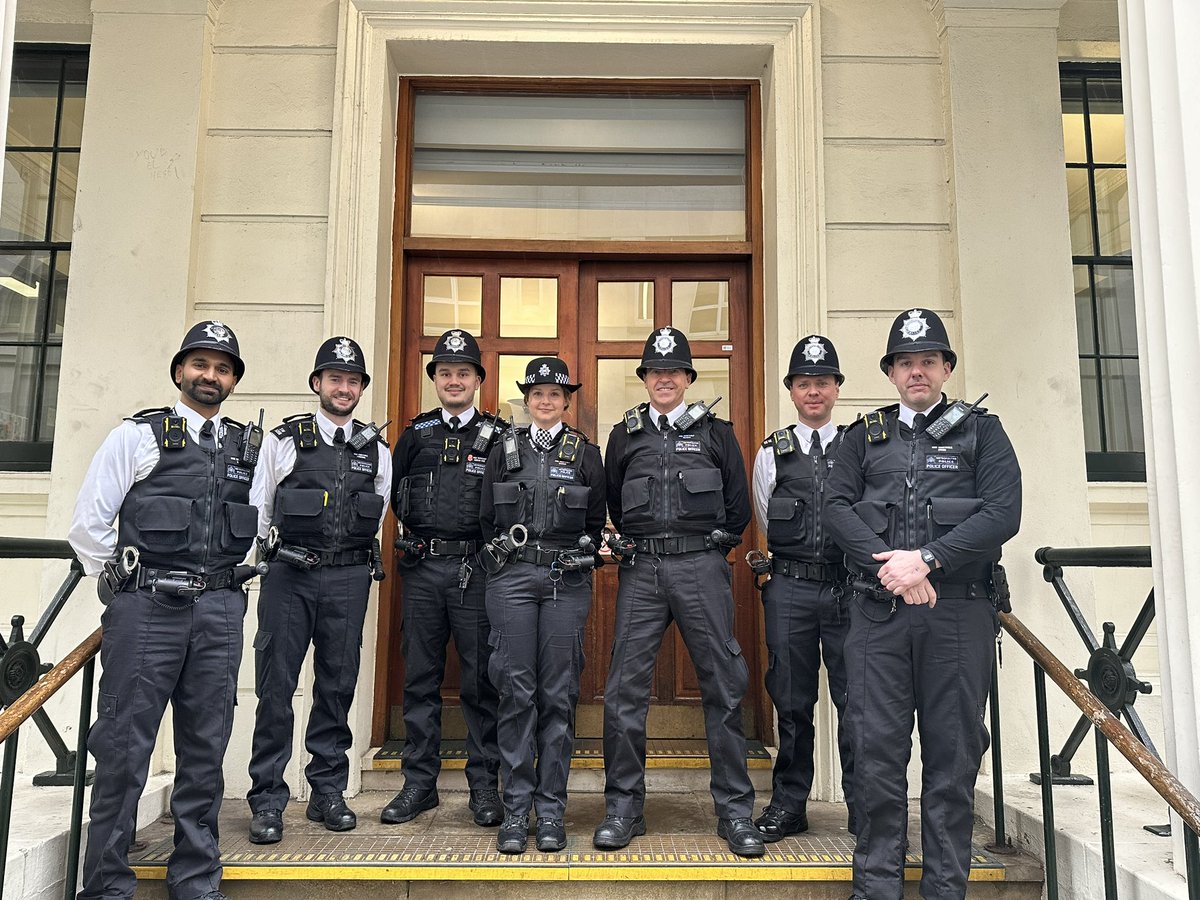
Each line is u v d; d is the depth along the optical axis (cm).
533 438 308
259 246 374
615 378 410
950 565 238
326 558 302
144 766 244
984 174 374
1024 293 367
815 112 379
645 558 296
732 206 414
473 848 281
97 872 237
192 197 365
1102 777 239
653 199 414
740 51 391
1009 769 343
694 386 409
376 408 373
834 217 380
